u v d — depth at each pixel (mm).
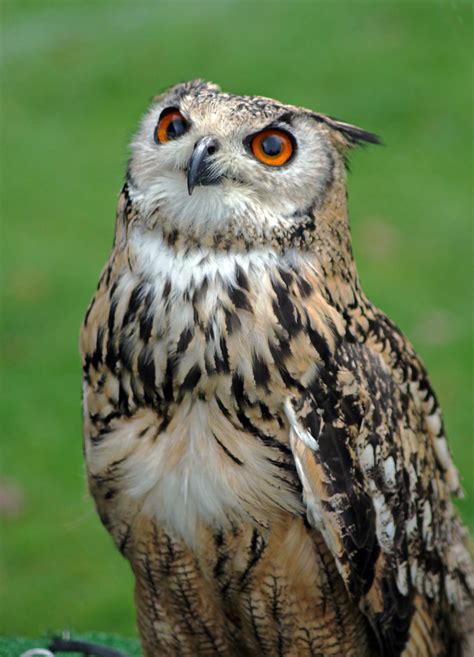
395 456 9922
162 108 9664
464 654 11227
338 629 10078
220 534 9445
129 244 9273
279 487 9227
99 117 37969
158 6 46219
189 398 9062
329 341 9211
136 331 9109
